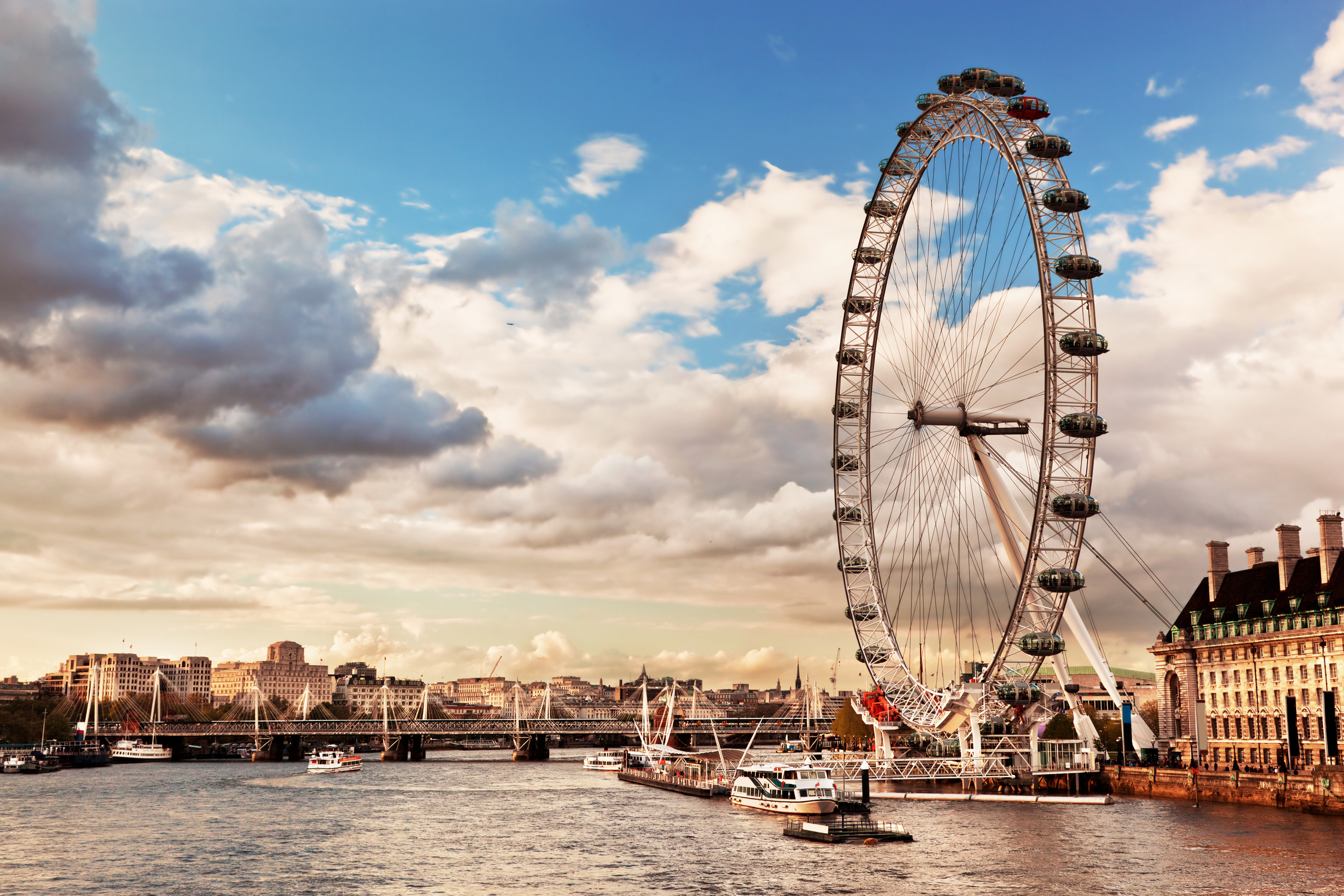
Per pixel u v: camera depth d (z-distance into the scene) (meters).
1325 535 164.88
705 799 197.50
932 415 174.88
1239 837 121.12
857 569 194.25
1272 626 169.75
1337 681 155.25
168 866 119.56
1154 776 165.88
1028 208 161.38
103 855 127.38
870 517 194.12
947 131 184.25
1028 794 169.62
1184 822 134.38
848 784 179.00
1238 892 95.44
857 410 197.50
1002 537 182.62
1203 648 183.75
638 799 199.12
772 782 170.75
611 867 115.81
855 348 198.50
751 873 110.06
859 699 196.00
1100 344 155.88
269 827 155.00
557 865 117.62
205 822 161.12
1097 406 157.62
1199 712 184.38
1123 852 114.44
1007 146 165.25
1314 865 105.38
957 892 98.31
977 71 170.38
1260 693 170.88
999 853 116.31
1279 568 174.25
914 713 185.75
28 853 129.25
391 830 150.75
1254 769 161.62
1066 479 157.62
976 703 172.50
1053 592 155.62
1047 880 101.69
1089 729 194.25
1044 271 159.25
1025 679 167.38
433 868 117.31
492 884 107.62
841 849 123.75
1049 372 158.00
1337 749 154.38
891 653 189.12
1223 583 188.62
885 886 101.69
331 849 131.50
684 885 105.00
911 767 182.25
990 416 174.25
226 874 114.56
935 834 130.62
